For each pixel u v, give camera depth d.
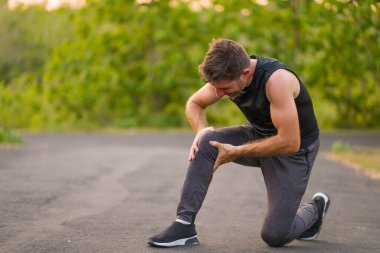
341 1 10.23
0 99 18.09
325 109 18.14
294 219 4.13
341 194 6.47
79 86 18.20
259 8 16.44
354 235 4.52
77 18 18.05
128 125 18.41
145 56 18.64
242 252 3.91
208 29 17.58
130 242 4.12
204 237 4.34
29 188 6.30
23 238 4.16
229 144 3.97
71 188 6.44
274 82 3.69
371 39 13.59
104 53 18.42
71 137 14.73
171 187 6.74
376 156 10.45
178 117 18.70
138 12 17.92
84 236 4.27
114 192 6.30
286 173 3.98
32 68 19.89
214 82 3.65
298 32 16.64
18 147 11.17
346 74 16.77
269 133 3.98
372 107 17.58
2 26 19.70
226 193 6.41
